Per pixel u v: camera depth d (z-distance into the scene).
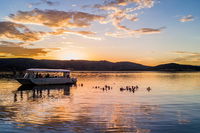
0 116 18.50
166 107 23.14
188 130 14.78
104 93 37.06
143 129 14.93
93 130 14.63
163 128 15.17
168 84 60.69
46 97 31.22
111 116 18.64
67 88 45.84
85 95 33.94
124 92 38.91
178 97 31.92
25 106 23.47
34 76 50.12
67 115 19.00
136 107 23.16
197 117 18.34
